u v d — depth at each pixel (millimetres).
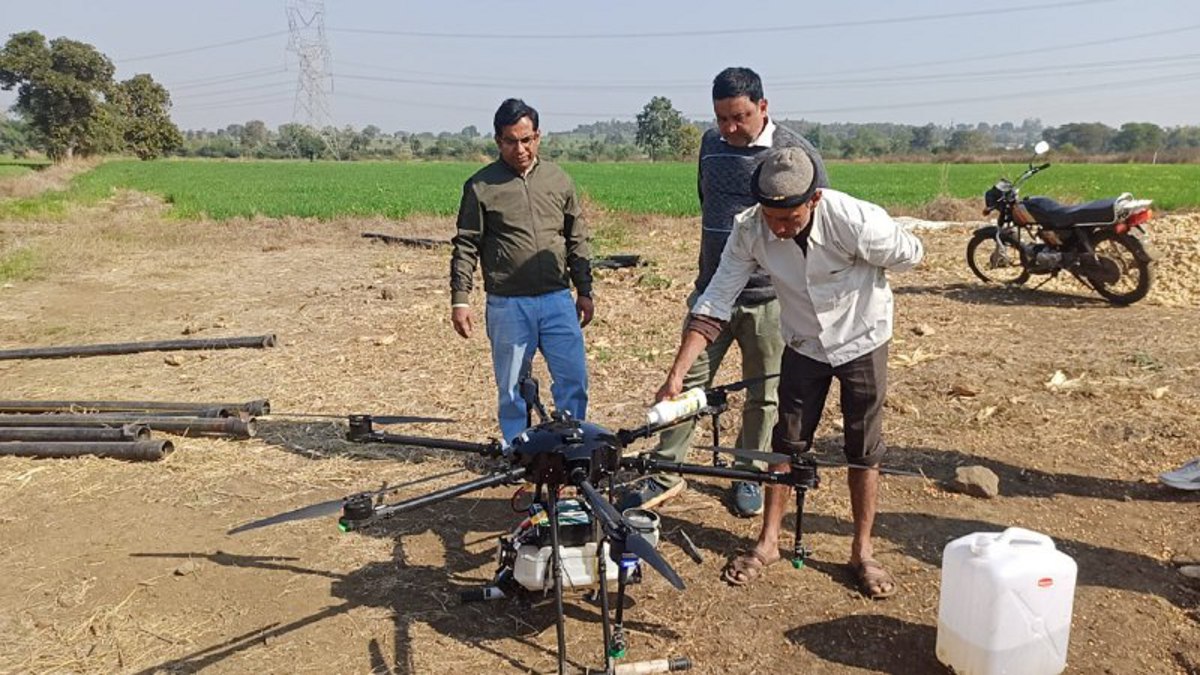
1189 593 3697
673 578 2275
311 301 10336
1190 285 9406
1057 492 4668
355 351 7840
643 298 9969
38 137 77000
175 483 5062
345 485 5016
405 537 4398
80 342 8648
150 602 3865
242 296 10805
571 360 4859
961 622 3088
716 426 4449
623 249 14367
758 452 3119
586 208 19656
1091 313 8586
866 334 3533
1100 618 3531
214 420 5684
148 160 80312
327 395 6609
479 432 5781
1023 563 2982
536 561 3275
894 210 18812
